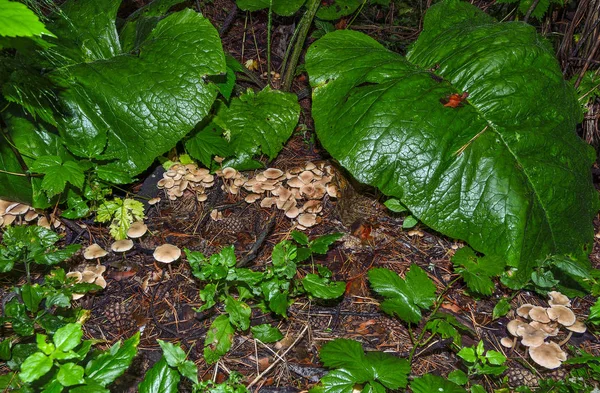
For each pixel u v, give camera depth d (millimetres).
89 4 894
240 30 1408
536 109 767
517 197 727
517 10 1044
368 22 1428
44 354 489
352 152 758
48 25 871
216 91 806
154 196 928
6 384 557
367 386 567
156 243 859
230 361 683
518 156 741
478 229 734
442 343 698
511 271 739
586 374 652
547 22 1074
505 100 754
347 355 598
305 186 917
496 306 727
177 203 928
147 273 807
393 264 838
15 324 611
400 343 716
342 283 690
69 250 702
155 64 810
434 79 796
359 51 851
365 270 825
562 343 714
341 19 1281
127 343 545
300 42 1026
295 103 964
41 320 627
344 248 864
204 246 860
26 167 790
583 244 786
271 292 668
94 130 797
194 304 761
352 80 814
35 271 795
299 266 816
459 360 693
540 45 817
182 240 870
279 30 1327
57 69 792
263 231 866
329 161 976
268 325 696
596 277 777
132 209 844
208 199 941
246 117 946
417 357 699
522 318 738
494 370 602
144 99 792
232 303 667
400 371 584
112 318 733
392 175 748
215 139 914
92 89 790
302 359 690
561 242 761
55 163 729
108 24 885
